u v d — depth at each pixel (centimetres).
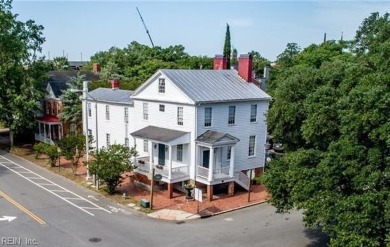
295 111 2416
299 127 2473
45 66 4578
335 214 1590
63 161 3956
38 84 4544
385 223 1482
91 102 4141
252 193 3153
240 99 3141
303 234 2333
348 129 1609
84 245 2067
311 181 1714
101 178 2867
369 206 1460
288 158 2061
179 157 3111
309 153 1844
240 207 2803
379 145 1559
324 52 6562
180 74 3203
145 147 3434
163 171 2981
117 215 2553
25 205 2645
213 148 2881
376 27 2247
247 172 3362
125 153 2959
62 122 4641
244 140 3300
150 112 3328
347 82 1888
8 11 4256
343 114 1664
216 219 2564
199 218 2564
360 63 1973
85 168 3681
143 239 2183
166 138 2914
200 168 2950
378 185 1550
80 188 3108
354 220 1490
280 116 2536
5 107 4303
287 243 2198
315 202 1677
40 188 3058
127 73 7169
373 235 1509
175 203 2823
